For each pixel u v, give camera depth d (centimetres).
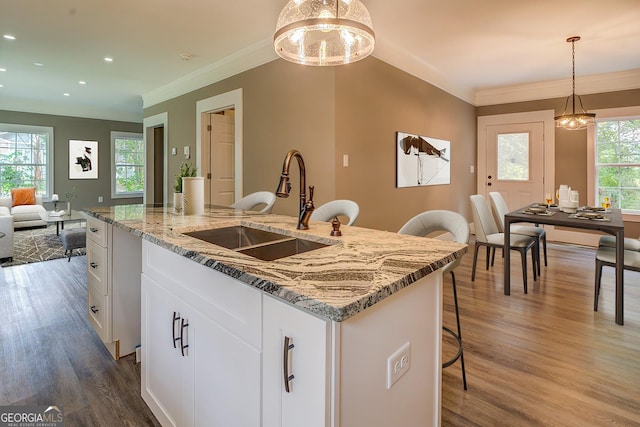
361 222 362
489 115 596
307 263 108
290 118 362
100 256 212
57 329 249
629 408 166
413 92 436
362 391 90
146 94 593
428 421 121
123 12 298
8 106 666
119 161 836
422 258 115
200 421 124
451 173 533
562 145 537
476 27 334
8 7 289
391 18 314
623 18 316
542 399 173
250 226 187
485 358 211
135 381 189
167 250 141
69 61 422
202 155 474
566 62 439
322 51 203
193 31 337
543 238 408
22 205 674
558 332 245
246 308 100
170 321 140
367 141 367
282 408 90
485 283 351
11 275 374
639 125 488
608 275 379
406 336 107
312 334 81
